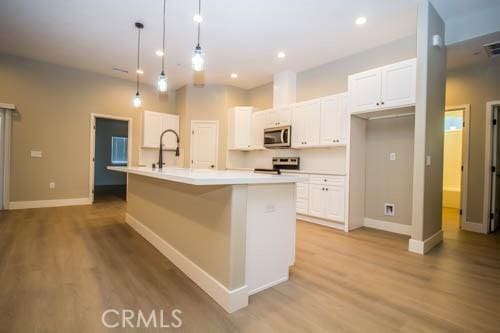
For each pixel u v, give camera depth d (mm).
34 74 4895
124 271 2275
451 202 6031
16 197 4805
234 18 3344
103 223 3939
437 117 3205
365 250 2957
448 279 2229
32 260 2449
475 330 1550
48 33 3826
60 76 5152
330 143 4156
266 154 5781
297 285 2084
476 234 3750
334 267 2455
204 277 1967
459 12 3146
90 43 4137
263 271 1995
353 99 3742
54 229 3525
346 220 3783
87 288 1959
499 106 3859
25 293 1859
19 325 1503
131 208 3807
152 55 4574
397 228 3785
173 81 5988
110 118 5730
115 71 5406
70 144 5297
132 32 3754
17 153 4785
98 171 9188
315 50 4238
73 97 5297
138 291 1938
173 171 2621
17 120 4770
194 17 3270
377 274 2311
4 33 3842
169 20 3416
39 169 5004
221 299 1765
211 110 6180
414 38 3658
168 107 6539
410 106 3207
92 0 3012
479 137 3883
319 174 4145
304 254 2799
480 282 2180
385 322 1610
